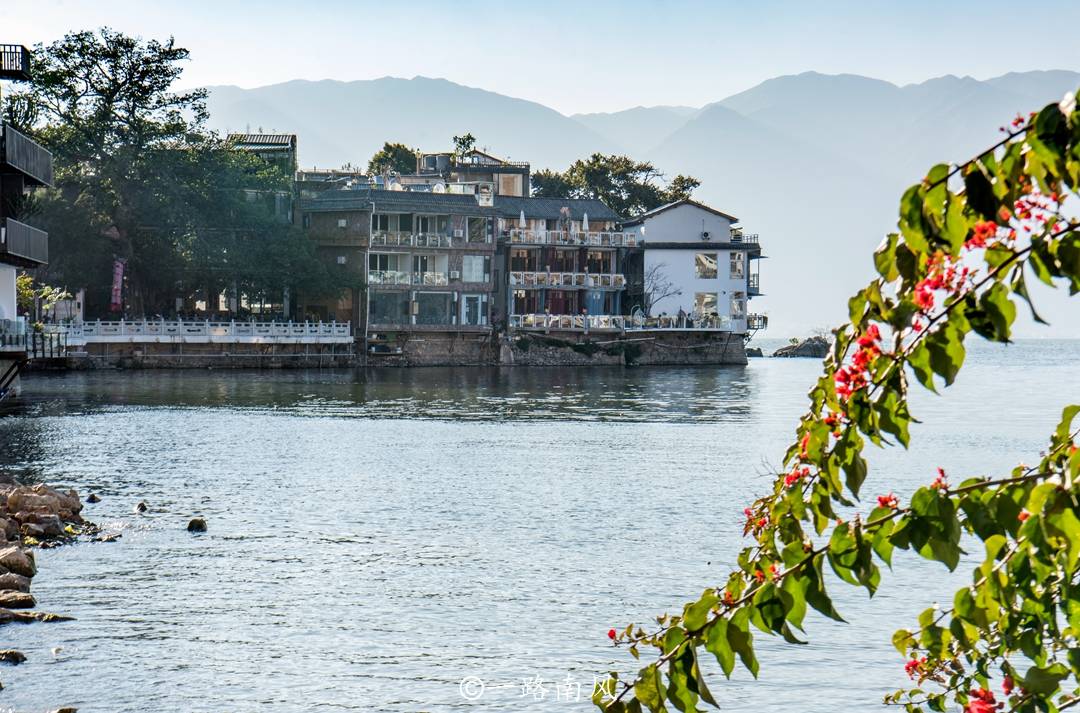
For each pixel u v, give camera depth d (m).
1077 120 5.34
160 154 111.31
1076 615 7.19
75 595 27.86
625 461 52.50
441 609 27.25
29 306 92.12
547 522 37.72
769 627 6.79
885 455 54.84
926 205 5.89
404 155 189.38
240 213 114.00
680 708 7.04
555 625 26.09
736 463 51.97
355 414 73.94
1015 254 5.97
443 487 44.72
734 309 138.38
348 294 125.56
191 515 38.25
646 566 31.55
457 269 128.12
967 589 6.84
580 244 135.62
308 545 33.88
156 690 21.86
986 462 52.41
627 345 135.25
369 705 21.39
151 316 117.25
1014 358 198.38
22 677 22.31
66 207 106.62
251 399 83.75
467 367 127.62
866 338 6.30
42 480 45.28
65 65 110.69
